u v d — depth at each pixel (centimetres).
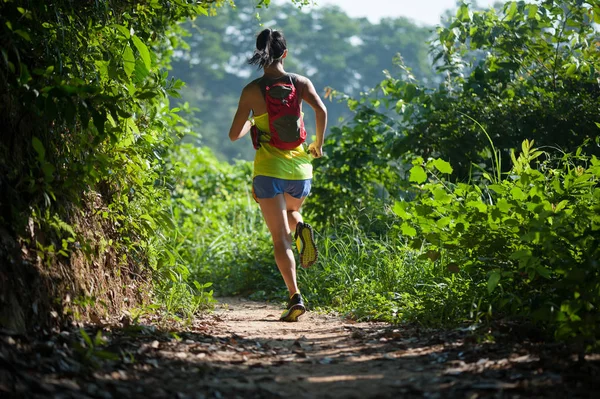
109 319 554
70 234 521
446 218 622
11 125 482
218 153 6081
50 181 479
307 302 854
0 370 355
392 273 798
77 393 357
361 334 593
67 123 487
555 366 414
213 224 1412
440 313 617
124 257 617
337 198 1161
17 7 492
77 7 594
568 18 951
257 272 1081
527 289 583
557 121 920
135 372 416
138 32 682
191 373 428
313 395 389
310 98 704
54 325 471
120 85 590
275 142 690
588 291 496
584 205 579
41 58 529
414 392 385
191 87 6366
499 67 998
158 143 720
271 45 691
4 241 444
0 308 419
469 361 451
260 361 481
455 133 995
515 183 627
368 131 1145
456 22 1023
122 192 621
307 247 711
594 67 927
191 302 709
